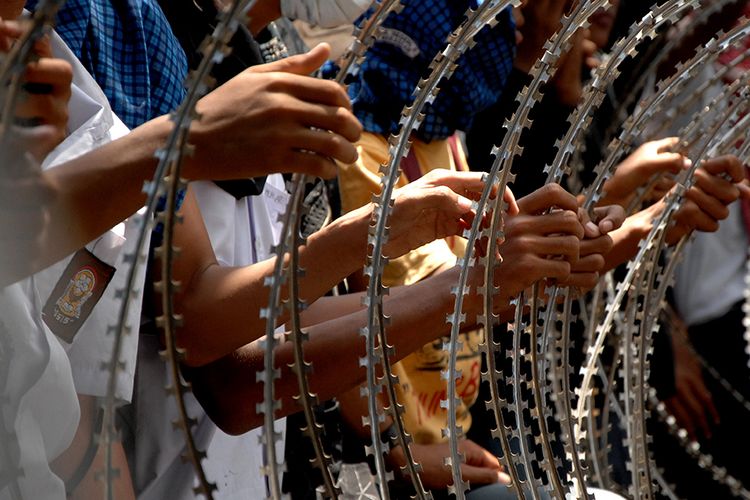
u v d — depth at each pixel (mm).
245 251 3701
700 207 3885
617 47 2752
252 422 3338
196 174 2301
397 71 4285
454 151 4820
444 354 4352
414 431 4316
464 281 2377
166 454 3336
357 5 3707
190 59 3615
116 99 3125
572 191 4840
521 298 2760
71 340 2691
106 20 3158
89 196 2350
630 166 4168
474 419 4973
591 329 3760
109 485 1960
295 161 2266
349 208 4215
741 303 6266
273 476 2172
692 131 3883
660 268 3359
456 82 4383
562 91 5000
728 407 6332
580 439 3018
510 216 2957
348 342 3258
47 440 2508
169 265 2098
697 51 3082
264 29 4344
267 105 2258
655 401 4918
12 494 2264
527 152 5012
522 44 5051
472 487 4336
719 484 6238
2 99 1970
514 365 2648
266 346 2166
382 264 2277
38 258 2221
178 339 3203
